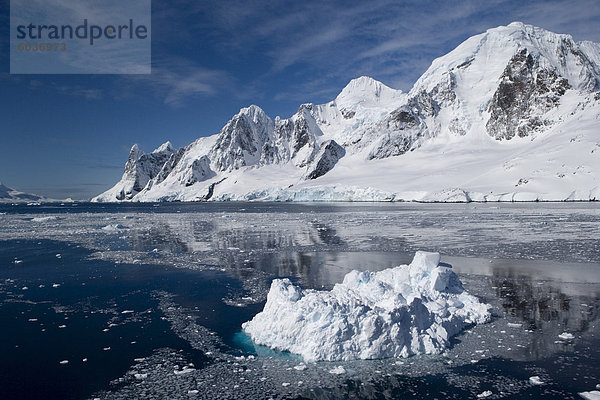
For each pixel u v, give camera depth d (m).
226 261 26.08
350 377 10.27
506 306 15.59
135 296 18.03
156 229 48.25
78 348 12.33
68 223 60.12
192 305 16.61
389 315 11.79
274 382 10.08
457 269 22.11
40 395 9.56
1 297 18.05
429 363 10.99
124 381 10.22
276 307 12.90
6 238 40.12
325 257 26.81
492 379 10.02
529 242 30.86
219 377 10.37
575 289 17.72
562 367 10.55
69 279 21.48
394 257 26.27
